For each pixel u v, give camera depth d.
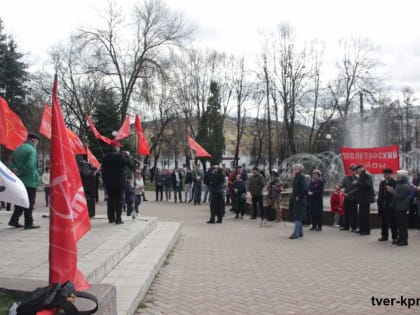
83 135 35.81
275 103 42.59
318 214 12.45
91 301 3.48
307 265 7.59
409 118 56.97
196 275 6.80
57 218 3.64
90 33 34.03
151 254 7.39
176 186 23.12
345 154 14.41
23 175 8.20
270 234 11.59
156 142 49.53
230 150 76.06
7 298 3.73
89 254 6.29
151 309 5.08
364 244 9.94
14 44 35.53
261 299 5.52
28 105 36.56
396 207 9.71
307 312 5.02
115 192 9.43
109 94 35.06
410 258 8.23
